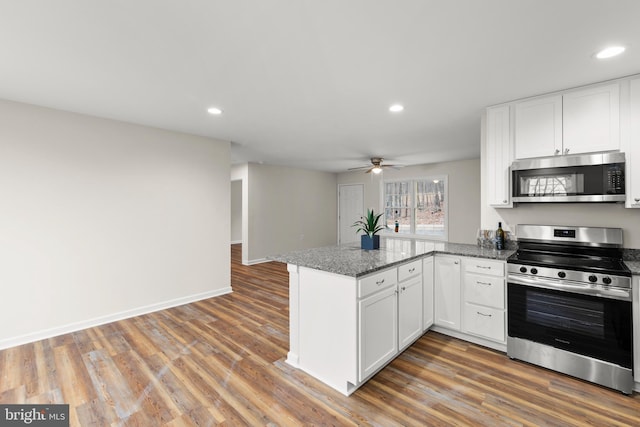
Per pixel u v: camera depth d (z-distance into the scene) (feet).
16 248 9.20
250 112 10.25
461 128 12.28
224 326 10.63
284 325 10.73
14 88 8.18
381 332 7.54
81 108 9.79
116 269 11.16
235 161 20.90
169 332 10.11
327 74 7.41
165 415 6.11
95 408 6.30
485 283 8.86
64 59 6.63
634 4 4.80
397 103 9.41
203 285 13.70
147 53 6.39
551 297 7.65
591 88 7.89
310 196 25.48
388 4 4.85
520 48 6.19
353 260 8.09
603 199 7.58
